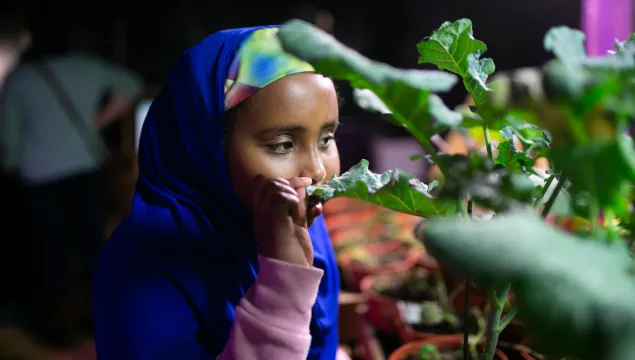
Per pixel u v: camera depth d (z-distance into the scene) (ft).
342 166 11.41
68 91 9.35
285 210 2.59
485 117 1.93
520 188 1.84
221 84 3.02
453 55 2.29
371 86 1.99
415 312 5.15
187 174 3.25
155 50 15.85
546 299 1.36
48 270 9.43
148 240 3.02
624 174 1.64
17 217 11.68
